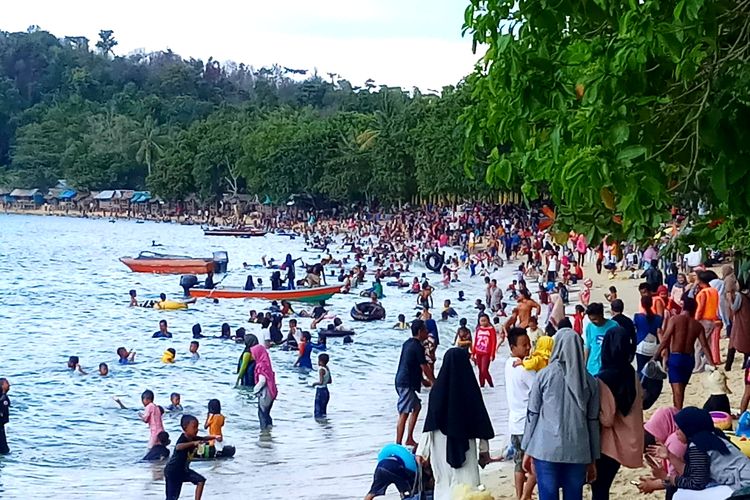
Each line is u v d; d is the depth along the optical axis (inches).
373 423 901.2
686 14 290.5
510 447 543.5
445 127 3646.7
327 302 2003.0
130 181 7199.8
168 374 1189.7
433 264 2736.2
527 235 2970.0
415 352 656.4
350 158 4953.3
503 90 354.9
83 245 3941.9
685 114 344.2
